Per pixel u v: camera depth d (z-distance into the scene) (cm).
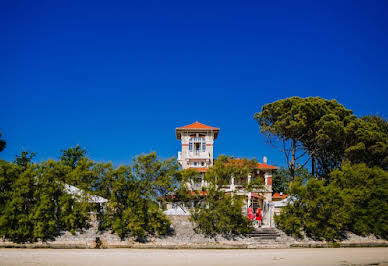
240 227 2836
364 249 2802
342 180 3284
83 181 2728
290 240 2866
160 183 2766
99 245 2583
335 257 2359
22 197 2559
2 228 2473
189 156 5238
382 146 3928
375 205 3161
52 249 2436
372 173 3297
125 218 2669
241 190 3152
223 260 2164
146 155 2842
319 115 4141
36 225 2530
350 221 3030
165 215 2761
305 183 3250
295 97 4303
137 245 2630
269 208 3253
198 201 2952
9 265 1869
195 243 2711
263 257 2288
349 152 4109
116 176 2762
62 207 2627
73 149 4719
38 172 2673
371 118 4944
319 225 2956
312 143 4406
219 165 2992
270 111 4372
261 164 5059
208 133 5362
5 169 2620
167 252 2419
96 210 2758
